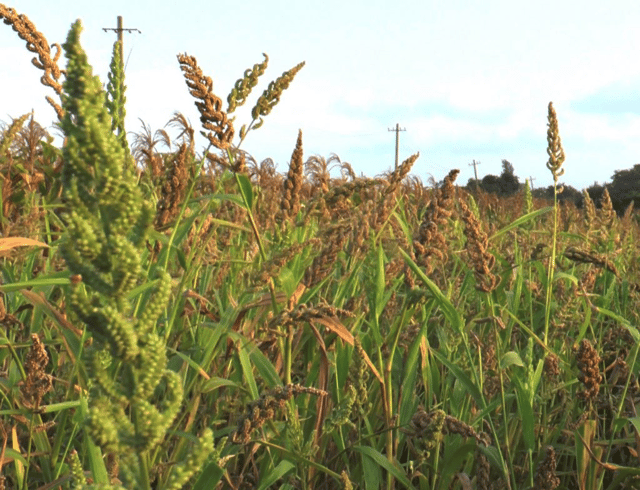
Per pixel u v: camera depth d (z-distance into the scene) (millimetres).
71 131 868
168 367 2951
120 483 2000
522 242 5539
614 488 2982
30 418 2578
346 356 3127
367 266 3846
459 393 3248
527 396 2938
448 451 3072
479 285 3121
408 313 3176
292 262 3279
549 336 3840
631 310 4883
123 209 886
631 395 3471
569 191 38500
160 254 3211
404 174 2980
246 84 2988
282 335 2914
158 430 925
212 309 3646
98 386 920
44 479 2561
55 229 4551
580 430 3100
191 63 2904
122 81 2998
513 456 3236
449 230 5262
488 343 3340
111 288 897
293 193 3184
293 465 2564
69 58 865
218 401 3031
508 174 51438
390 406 2939
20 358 3184
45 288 3340
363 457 2783
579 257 3562
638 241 7680
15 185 5527
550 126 3514
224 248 4023
